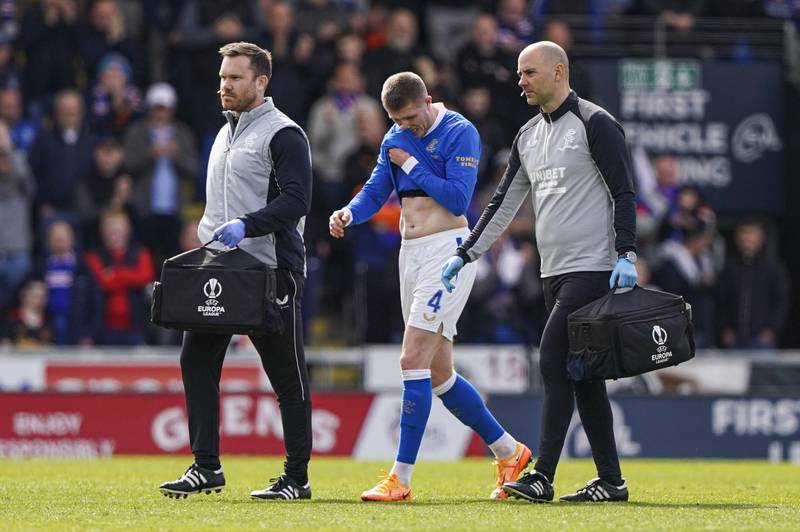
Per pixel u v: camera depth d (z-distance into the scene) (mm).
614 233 23031
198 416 23500
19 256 53031
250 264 22594
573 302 22953
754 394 48844
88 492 25547
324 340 54594
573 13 60781
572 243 23062
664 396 48312
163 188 54125
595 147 22812
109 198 53906
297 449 23578
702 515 20922
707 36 60844
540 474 22906
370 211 24516
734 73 60000
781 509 22297
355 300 53281
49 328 50969
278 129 23156
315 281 53875
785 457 48688
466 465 40062
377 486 23547
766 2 61750
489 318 52469
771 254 58312
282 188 22969
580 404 23562
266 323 22484
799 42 61062
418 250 23969
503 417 46938
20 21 58594
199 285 22500
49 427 45906
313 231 54812
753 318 56625
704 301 56250
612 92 59344
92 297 50375
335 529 18625
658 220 56656
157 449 46125
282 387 23562
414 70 56000
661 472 37375
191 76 58281
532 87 23109
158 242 54000
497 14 61156
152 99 54688
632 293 22516
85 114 56188
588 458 46969
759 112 60188
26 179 53406
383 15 60594
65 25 58188
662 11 61188
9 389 46750
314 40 59250
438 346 24031
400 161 23766
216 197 23562
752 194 60125
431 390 23891
